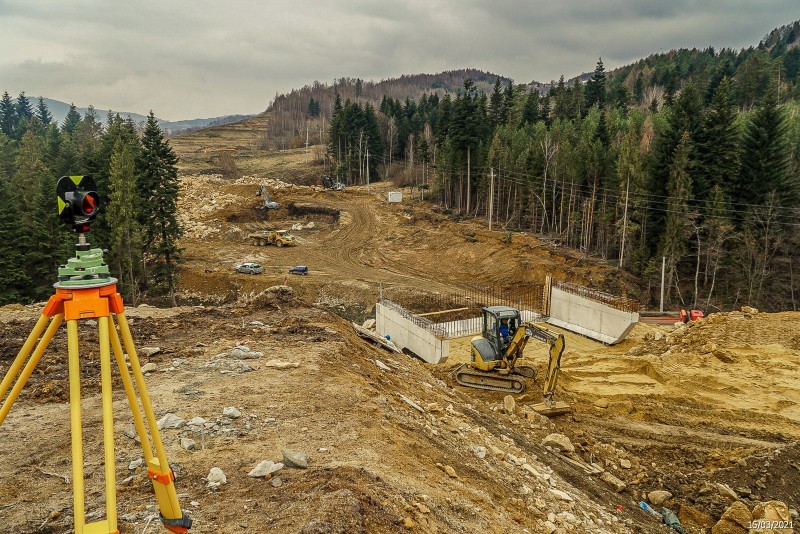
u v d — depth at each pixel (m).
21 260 40.72
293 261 59.84
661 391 22.64
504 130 76.00
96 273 4.65
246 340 15.85
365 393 12.38
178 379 12.48
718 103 49.47
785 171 49.94
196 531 6.52
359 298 49.62
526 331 21.61
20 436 9.76
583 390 23.16
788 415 20.00
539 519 10.08
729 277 48.41
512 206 69.12
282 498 7.25
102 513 7.20
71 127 145.00
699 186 49.03
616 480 15.66
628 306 32.53
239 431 9.69
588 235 54.31
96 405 11.10
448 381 23.31
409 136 108.69
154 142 49.25
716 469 16.38
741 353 26.00
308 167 114.25
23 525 6.99
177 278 50.62
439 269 57.28
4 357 13.73
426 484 8.74
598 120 70.56
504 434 15.88
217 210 76.19
